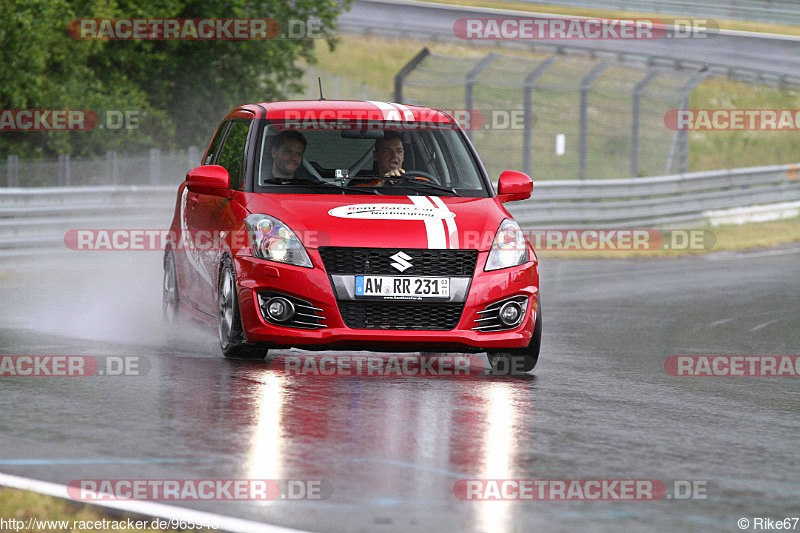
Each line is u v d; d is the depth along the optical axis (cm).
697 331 4078
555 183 8200
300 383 2602
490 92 15312
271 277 2691
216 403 2341
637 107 9531
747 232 9031
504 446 2056
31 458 1873
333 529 1527
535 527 1569
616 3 17275
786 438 2273
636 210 8644
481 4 17762
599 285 5631
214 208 3045
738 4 17212
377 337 2684
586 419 2353
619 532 1559
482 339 2755
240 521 1543
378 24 17662
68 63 9025
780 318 4522
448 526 1558
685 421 2400
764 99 15825
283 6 10338
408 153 3152
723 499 1753
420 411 2342
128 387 2500
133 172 7262
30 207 5550
